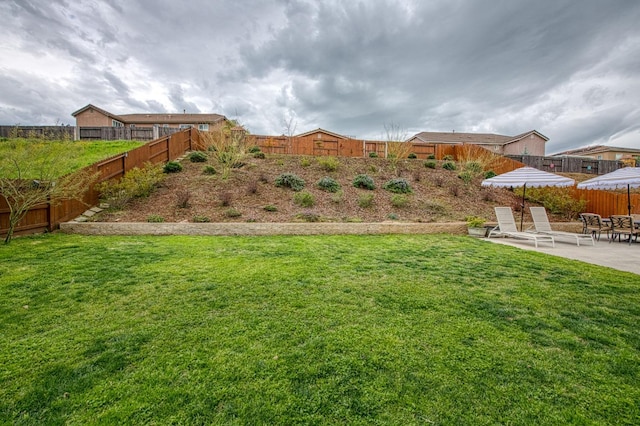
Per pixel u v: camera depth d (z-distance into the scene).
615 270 5.41
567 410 1.98
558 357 2.60
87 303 3.59
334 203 10.92
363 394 2.09
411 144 17.73
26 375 2.26
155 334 2.87
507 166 17.22
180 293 3.92
